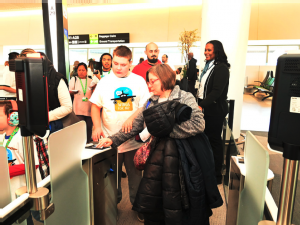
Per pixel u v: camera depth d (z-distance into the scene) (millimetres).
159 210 1385
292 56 613
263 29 8828
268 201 1020
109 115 1921
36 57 759
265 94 9891
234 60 4129
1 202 882
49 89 1710
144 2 9258
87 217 1341
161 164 1356
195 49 9250
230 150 2021
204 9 4074
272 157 3621
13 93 2873
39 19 10367
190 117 1350
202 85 2729
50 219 912
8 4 9352
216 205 1360
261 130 5402
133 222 1923
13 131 1387
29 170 852
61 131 992
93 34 10062
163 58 6191
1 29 10633
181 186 1299
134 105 1928
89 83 3621
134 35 9805
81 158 1253
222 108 2477
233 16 3957
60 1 2359
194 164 1305
